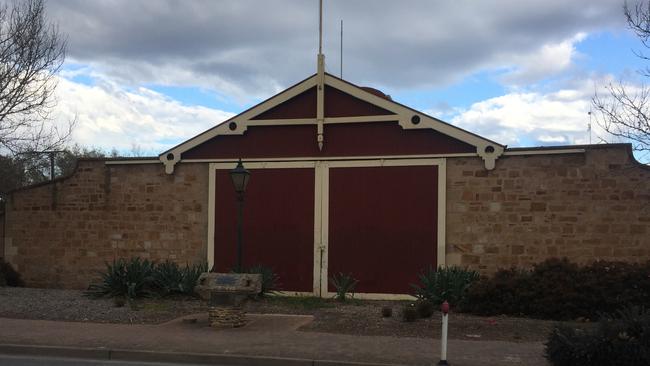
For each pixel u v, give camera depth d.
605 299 12.00
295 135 16.34
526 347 9.54
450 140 15.30
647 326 7.91
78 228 17.88
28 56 18.08
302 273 16.02
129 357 9.12
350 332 10.80
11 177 22.45
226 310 11.25
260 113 16.52
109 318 12.29
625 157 14.14
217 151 16.88
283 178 16.34
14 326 11.27
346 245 15.77
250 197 16.52
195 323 11.70
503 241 14.83
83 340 9.95
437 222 15.23
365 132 15.88
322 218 15.98
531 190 14.71
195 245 16.91
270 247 16.28
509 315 12.68
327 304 14.45
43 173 32.97
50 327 11.20
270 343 9.74
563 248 14.44
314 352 9.06
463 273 14.10
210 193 16.81
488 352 9.14
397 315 12.63
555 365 8.17
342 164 15.96
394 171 15.62
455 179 15.22
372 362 8.44
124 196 17.56
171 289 14.96
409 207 15.45
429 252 15.23
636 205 14.02
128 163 17.53
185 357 8.94
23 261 18.27
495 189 14.95
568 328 8.43
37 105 18.45
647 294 11.95
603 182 14.27
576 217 14.39
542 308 12.36
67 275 17.88
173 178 17.19
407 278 15.31
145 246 17.30
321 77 16.03
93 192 17.83
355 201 15.81
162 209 17.22
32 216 18.27
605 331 7.99
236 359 8.80
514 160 14.87
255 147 16.59
